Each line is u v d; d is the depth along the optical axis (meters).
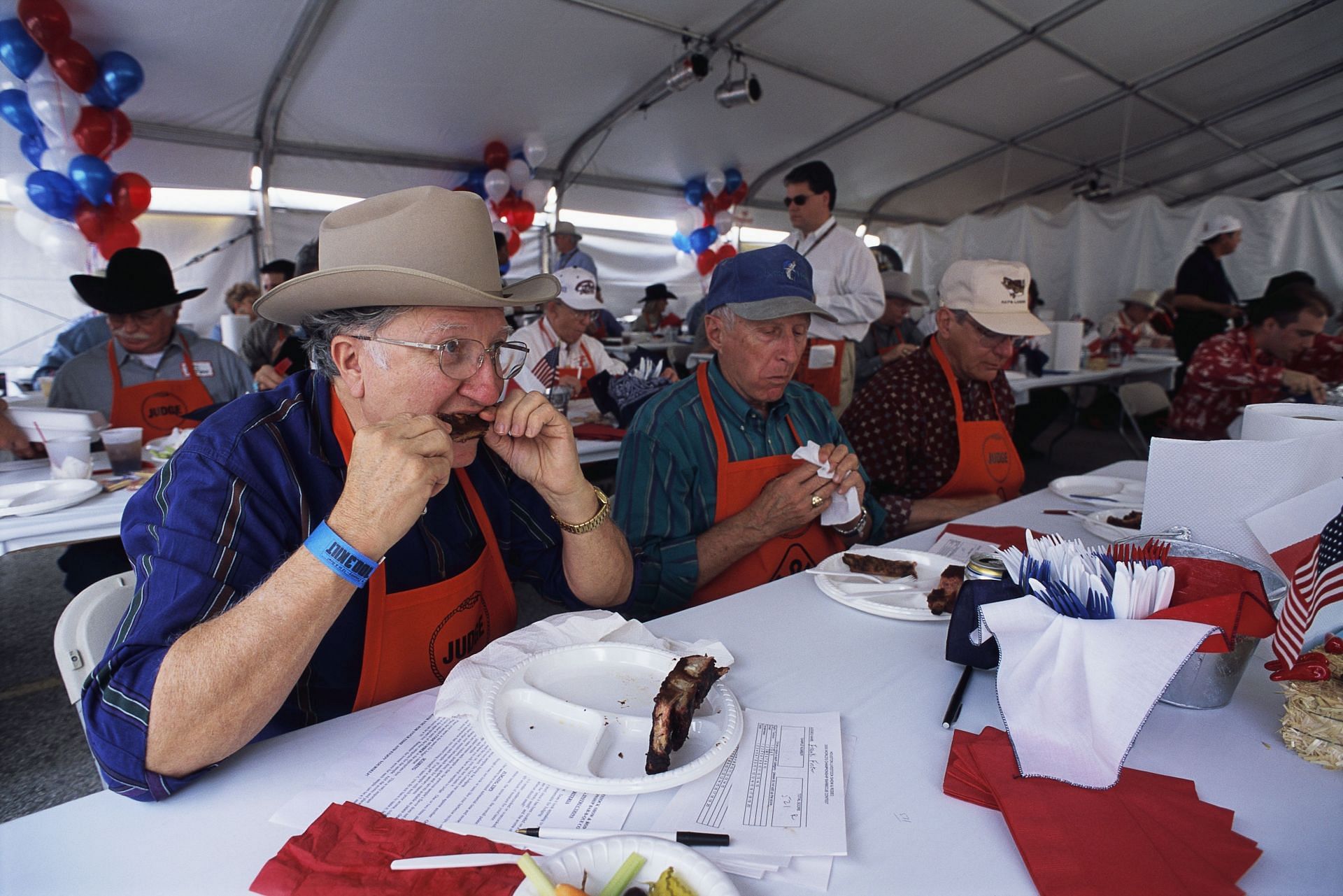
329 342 1.19
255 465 1.13
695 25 6.52
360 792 0.88
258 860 0.77
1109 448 7.71
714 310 2.08
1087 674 0.91
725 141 9.17
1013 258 11.05
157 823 0.83
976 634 1.06
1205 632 0.87
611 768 0.93
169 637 0.94
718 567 1.92
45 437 2.59
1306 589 1.00
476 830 0.80
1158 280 10.73
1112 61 7.93
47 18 4.58
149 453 2.82
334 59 6.14
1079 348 6.39
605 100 7.78
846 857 0.78
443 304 1.12
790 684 1.16
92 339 5.59
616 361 5.28
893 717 1.06
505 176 8.38
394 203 1.20
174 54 5.60
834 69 7.63
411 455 0.96
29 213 5.11
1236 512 1.35
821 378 4.82
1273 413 1.49
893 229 12.16
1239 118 9.61
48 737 2.57
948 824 0.83
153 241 8.11
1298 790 0.88
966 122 9.29
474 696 1.06
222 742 0.87
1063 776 0.86
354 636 1.24
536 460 1.38
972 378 2.70
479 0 5.62
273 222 8.35
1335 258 10.10
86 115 4.88
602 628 1.26
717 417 2.06
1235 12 7.08
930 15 6.66
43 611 3.68
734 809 0.85
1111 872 0.73
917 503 2.49
